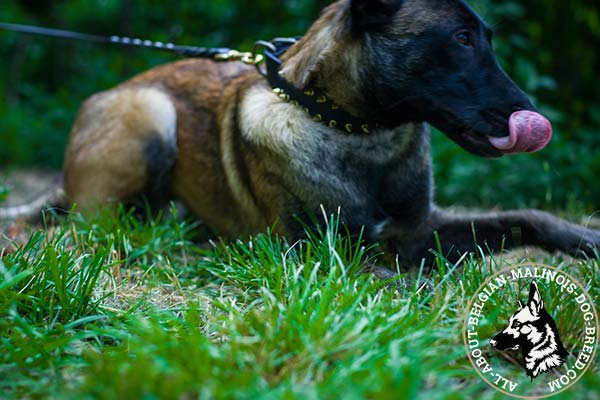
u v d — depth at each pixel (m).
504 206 5.54
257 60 3.58
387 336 2.20
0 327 2.29
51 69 10.91
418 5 3.04
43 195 4.81
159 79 4.26
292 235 3.41
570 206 4.93
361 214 3.35
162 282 3.15
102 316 2.51
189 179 4.03
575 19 7.29
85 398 1.83
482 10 6.84
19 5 11.16
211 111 3.93
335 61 3.22
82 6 10.80
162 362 1.95
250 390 1.83
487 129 2.96
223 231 3.99
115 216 4.08
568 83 7.30
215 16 9.41
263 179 3.45
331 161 3.31
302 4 8.39
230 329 2.28
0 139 8.82
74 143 4.29
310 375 2.01
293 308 2.29
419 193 3.46
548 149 5.71
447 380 2.12
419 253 3.50
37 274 2.70
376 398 1.81
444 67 3.01
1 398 2.01
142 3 10.09
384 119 3.23
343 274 2.58
